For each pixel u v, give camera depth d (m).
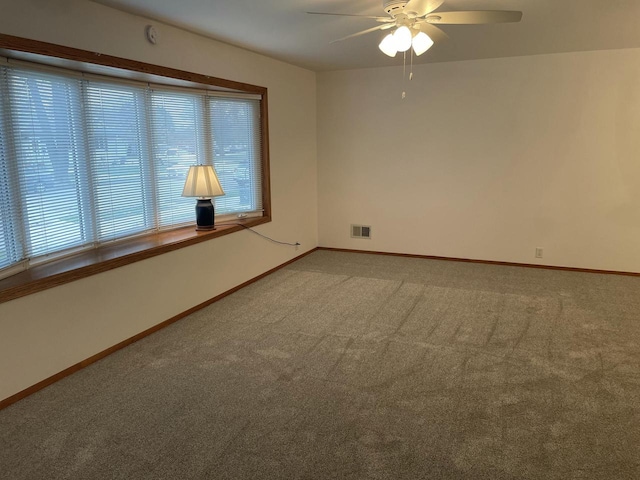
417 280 4.67
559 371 2.79
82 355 2.90
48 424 2.31
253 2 2.83
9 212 2.65
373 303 4.01
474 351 3.07
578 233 4.90
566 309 3.81
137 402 2.51
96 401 2.52
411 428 2.26
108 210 3.42
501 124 5.00
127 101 3.49
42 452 2.11
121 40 3.01
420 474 1.95
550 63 4.68
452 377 2.74
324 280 4.71
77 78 3.04
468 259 5.43
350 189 5.87
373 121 5.57
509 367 2.85
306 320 3.64
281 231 5.21
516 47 4.31
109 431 2.26
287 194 5.29
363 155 5.71
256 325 3.56
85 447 2.14
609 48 4.39
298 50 4.32
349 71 5.56
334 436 2.20
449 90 5.14
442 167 5.35
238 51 4.20
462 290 4.33
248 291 4.40
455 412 2.39
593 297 4.09
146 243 3.54
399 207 5.66
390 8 2.44
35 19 2.48
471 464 2.01
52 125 2.91
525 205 5.06
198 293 3.90
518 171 5.02
